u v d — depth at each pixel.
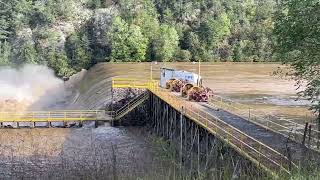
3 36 114.12
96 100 55.56
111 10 116.25
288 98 49.41
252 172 17.80
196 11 119.81
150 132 44.50
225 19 115.44
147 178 19.84
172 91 47.19
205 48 111.69
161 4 122.50
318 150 18.08
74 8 116.44
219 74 75.81
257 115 35.59
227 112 34.78
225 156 22.42
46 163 31.70
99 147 37.66
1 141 40.25
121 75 69.56
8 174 29.34
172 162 23.94
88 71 97.31
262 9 120.62
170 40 108.56
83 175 24.78
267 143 23.86
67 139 41.38
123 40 105.06
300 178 13.79
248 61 109.44
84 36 105.62
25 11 119.00
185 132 33.78
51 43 107.19
